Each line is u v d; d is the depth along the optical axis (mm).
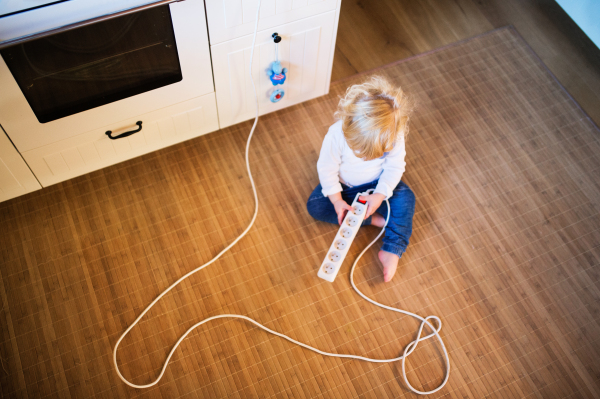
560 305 1440
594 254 1520
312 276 1446
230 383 1290
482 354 1365
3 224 1454
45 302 1359
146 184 1547
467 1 2016
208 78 1382
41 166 1384
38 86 1145
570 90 1826
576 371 1354
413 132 1696
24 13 992
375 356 1351
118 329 1340
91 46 1120
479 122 1729
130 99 1319
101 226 1475
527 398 1314
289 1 1277
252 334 1355
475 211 1568
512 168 1648
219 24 1238
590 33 1834
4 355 1287
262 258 1462
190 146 1619
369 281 1450
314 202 1482
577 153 1689
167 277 1419
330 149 1340
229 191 1557
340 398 1290
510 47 1907
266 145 1640
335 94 1753
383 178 1378
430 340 1375
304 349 1346
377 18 1945
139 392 1266
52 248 1434
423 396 1304
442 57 1867
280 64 1439
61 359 1291
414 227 1532
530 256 1507
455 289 1450
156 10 1119
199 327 1354
